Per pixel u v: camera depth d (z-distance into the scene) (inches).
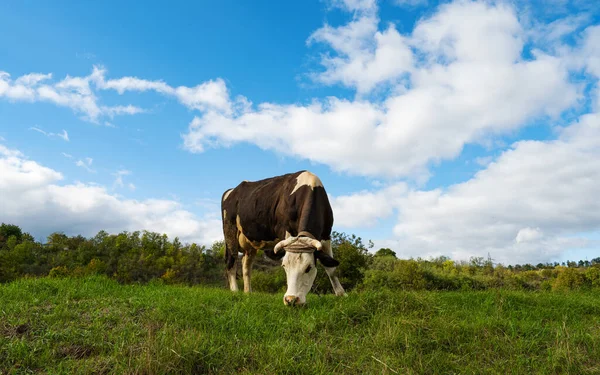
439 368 142.0
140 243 2295.8
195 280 1681.8
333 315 197.8
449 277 879.1
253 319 194.4
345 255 868.6
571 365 142.3
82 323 183.8
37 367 140.9
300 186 311.0
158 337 154.8
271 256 301.0
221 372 136.9
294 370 137.0
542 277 915.4
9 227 2498.8
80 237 2422.5
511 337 173.6
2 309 202.2
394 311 205.2
